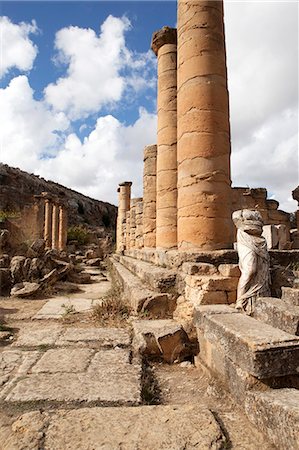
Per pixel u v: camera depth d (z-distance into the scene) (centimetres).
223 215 679
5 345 517
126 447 237
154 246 1453
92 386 359
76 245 3547
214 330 375
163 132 1031
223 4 753
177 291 625
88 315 723
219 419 281
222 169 685
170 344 471
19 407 315
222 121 695
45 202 2455
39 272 1123
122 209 2728
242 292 506
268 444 242
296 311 370
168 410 291
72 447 237
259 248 517
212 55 698
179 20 748
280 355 288
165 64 1048
